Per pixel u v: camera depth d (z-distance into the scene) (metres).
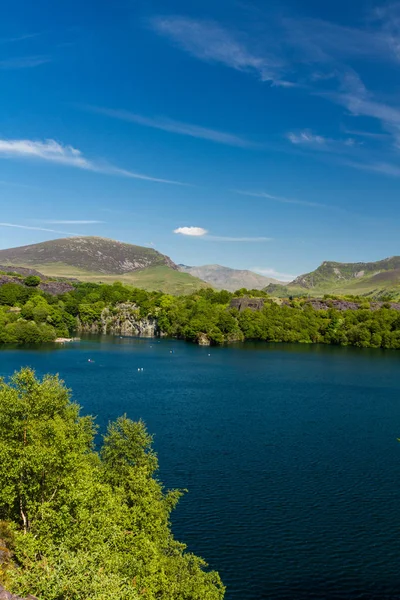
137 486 50.59
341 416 126.19
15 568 36.06
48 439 47.03
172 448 95.94
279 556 59.56
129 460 59.91
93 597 32.31
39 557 38.22
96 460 58.56
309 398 147.75
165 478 80.94
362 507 72.50
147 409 126.88
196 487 77.75
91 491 41.75
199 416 121.75
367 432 111.56
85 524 39.44
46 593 32.34
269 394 152.62
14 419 47.06
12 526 41.09
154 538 47.75
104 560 37.72
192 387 160.00
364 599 52.31
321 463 90.25
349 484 80.75
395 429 114.69
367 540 63.59
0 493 41.25
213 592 44.78
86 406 127.56
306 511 70.69
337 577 55.91
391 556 60.22
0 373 164.00
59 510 40.81
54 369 183.25
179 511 69.62
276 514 69.62
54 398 53.97
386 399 148.38
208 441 101.25
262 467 87.31
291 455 94.25
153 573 42.59
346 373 198.50
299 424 117.38
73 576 33.69
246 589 53.41
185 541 62.03
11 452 43.41
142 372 186.50
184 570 46.38
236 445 99.25
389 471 87.00
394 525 67.44
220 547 61.03
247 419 120.50
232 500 73.56
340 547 61.78
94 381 163.50
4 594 32.09
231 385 165.88
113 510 45.56
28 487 42.41
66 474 43.59
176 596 43.09
